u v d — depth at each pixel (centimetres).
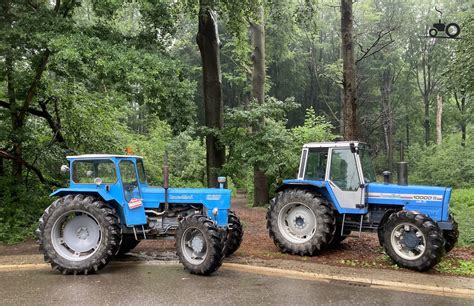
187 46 3581
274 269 689
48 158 1276
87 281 632
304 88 4103
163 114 1133
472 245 866
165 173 754
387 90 3850
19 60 1077
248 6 1355
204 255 670
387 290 587
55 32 1003
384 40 3659
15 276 667
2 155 1152
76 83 1305
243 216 1360
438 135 3669
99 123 1457
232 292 572
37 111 1290
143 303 523
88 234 717
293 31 2728
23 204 1131
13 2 1047
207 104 1364
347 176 802
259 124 1348
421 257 673
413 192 760
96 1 1127
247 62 2067
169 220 760
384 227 725
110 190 729
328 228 778
